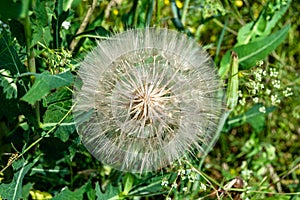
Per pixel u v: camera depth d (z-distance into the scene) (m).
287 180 0.64
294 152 0.68
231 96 0.51
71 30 0.54
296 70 0.69
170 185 0.53
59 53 0.47
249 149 0.65
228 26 0.67
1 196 0.46
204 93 0.45
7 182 0.49
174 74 0.45
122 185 0.54
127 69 0.44
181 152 0.46
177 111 0.45
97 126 0.45
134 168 0.46
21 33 0.45
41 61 0.50
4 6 0.37
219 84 0.46
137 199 0.56
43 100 0.47
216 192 0.49
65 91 0.47
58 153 0.49
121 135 0.45
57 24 0.48
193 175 0.49
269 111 0.60
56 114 0.47
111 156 0.46
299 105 0.66
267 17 0.56
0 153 0.51
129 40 0.45
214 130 0.46
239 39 0.56
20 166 0.47
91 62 0.44
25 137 0.49
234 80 0.50
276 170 0.66
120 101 0.44
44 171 0.53
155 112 0.44
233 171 0.63
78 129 0.45
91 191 0.50
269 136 0.66
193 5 0.63
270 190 0.57
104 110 0.45
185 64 0.45
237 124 0.60
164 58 0.45
